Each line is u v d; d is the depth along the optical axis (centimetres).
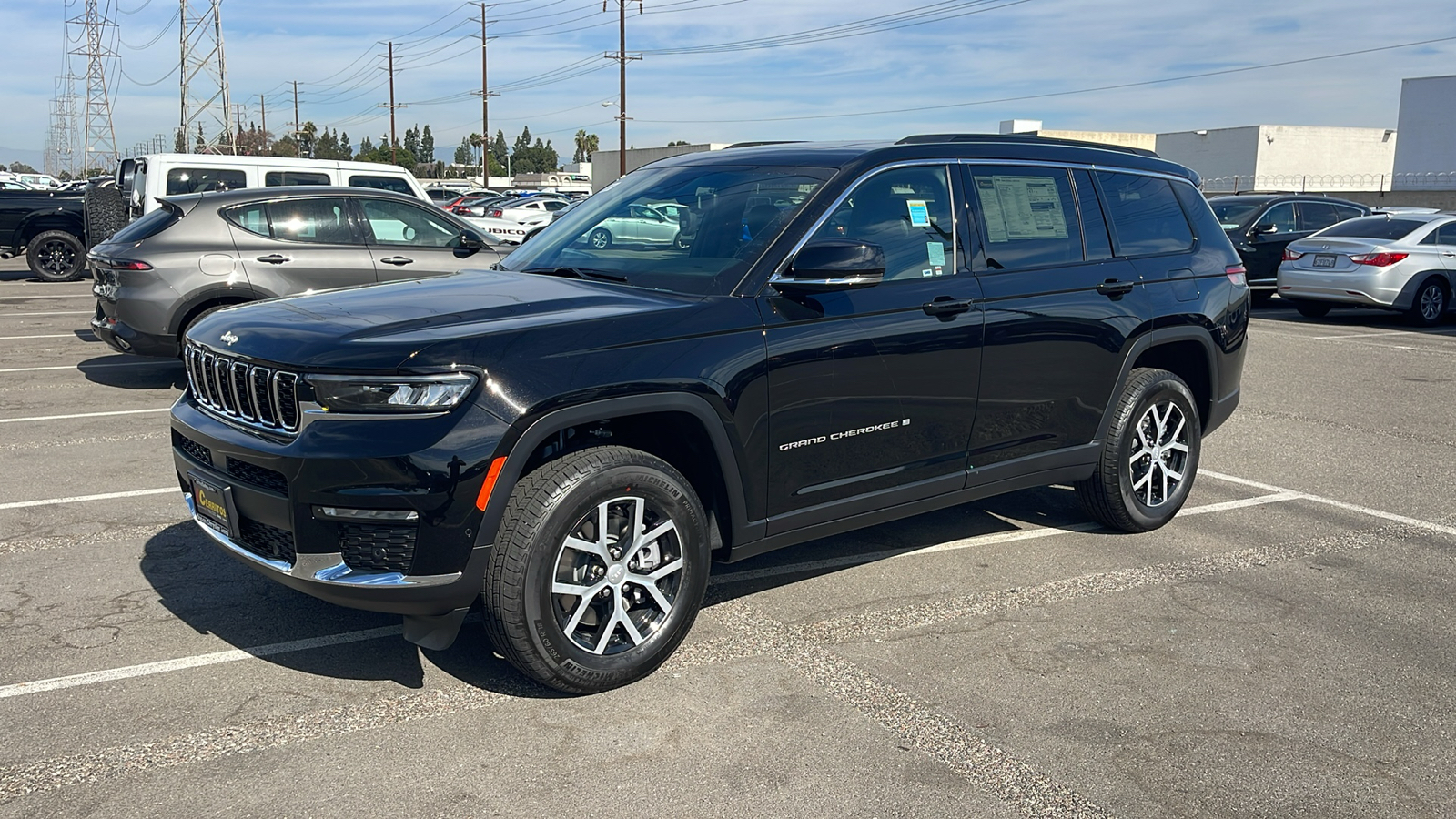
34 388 902
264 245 850
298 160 1234
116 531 524
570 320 351
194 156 1196
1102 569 496
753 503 388
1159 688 374
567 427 341
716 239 410
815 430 399
